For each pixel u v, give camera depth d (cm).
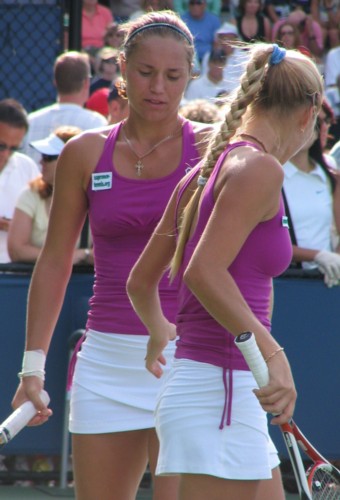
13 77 2780
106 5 3381
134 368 1142
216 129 948
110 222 1147
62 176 1172
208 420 869
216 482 865
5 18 2758
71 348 1734
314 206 1886
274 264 880
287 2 3450
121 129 1175
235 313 830
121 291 1151
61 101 2356
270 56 891
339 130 3011
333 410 1850
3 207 2084
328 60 3294
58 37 2767
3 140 2075
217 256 834
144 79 1120
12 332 1817
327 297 1838
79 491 1173
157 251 975
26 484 1920
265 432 886
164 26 1125
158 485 1149
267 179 839
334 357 1847
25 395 1155
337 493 916
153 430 1147
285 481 1884
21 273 1828
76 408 1162
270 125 890
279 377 825
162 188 1146
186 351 892
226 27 3288
